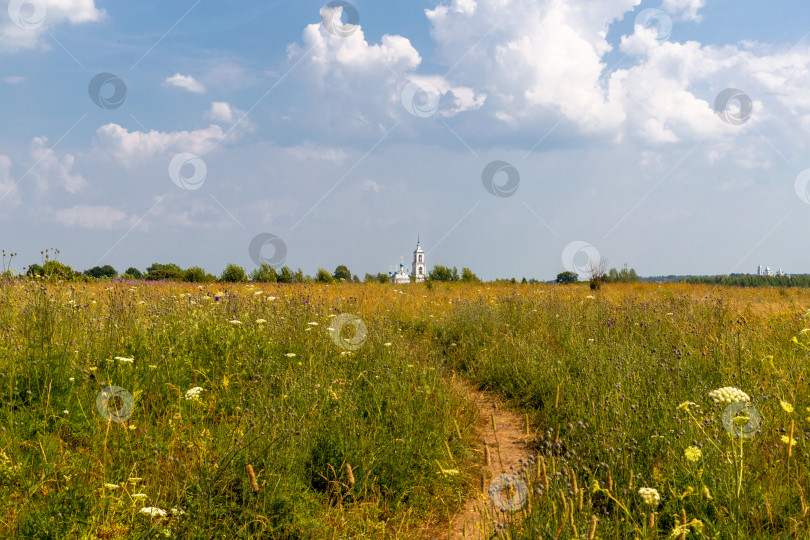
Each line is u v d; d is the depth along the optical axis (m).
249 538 2.97
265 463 3.54
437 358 7.63
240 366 5.59
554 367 6.31
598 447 3.99
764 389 4.56
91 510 3.08
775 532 2.88
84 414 4.15
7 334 5.30
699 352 6.10
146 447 3.80
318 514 3.37
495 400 6.30
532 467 3.25
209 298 7.84
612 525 2.93
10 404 4.08
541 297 11.71
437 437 4.41
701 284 24.58
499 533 2.68
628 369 5.38
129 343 5.64
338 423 4.30
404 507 3.65
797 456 3.47
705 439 3.75
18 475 3.28
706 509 3.16
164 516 2.97
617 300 12.18
